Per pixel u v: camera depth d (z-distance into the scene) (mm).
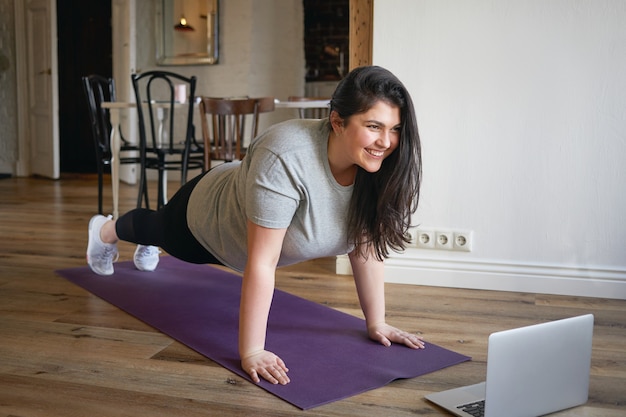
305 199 1832
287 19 7043
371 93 1650
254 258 1863
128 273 3061
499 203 2842
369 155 1709
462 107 2824
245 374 1909
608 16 2650
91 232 2939
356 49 2998
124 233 2490
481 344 2203
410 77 2850
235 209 1966
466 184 2861
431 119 2857
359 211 1904
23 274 3045
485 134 2816
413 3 2811
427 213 2916
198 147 4688
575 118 2727
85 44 8469
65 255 3441
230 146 4207
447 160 2865
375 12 2848
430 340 2234
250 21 6770
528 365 1604
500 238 2859
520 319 2475
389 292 2811
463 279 2896
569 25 2688
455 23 2783
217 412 1686
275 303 2605
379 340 2168
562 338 1670
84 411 1686
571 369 1701
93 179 7086
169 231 2264
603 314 2539
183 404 1729
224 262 2219
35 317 2438
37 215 4688
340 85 1724
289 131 1815
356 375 1904
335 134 1793
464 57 2793
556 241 2805
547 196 2791
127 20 6684
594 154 2729
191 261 2355
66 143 8664
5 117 7273
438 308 2596
